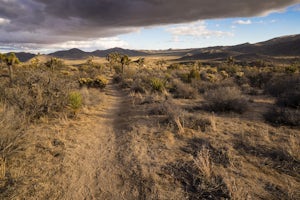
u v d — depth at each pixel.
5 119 5.76
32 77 10.50
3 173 4.41
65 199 4.10
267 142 6.13
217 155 5.48
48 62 37.78
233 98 10.06
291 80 14.85
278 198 3.80
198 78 23.09
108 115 11.09
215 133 7.09
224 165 4.98
